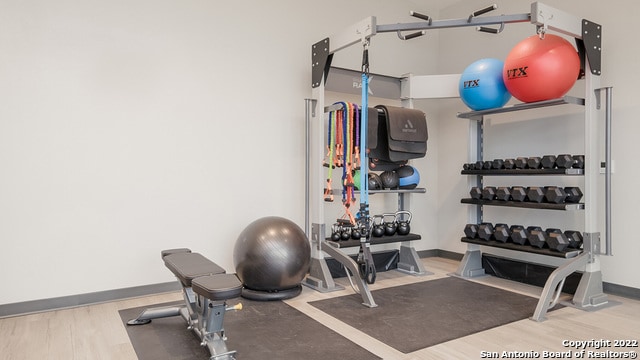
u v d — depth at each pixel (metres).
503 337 2.03
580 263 2.48
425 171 4.04
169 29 2.78
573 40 3.07
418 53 4.01
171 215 2.79
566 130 3.07
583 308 2.43
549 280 2.36
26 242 2.37
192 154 2.86
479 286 2.96
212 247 2.94
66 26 2.46
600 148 2.85
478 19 2.33
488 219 3.62
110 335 2.05
